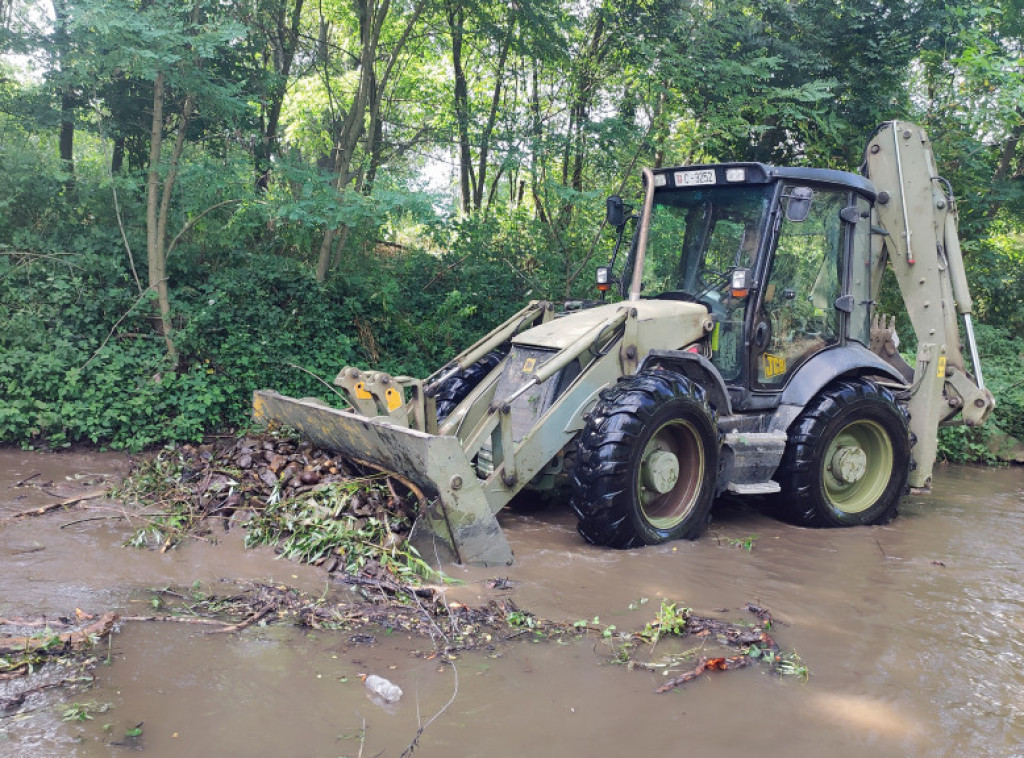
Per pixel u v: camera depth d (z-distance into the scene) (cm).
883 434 601
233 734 260
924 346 627
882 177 654
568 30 989
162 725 263
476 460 533
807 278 589
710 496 526
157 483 524
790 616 392
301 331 812
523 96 1129
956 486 765
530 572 435
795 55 1043
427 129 1052
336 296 882
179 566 412
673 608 372
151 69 666
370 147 936
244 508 475
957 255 661
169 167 735
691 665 331
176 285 798
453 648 337
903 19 1114
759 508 628
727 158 1130
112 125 800
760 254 554
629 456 475
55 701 275
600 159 999
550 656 334
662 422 491
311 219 754
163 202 743
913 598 425
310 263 935
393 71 1154
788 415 571
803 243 582
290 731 263
